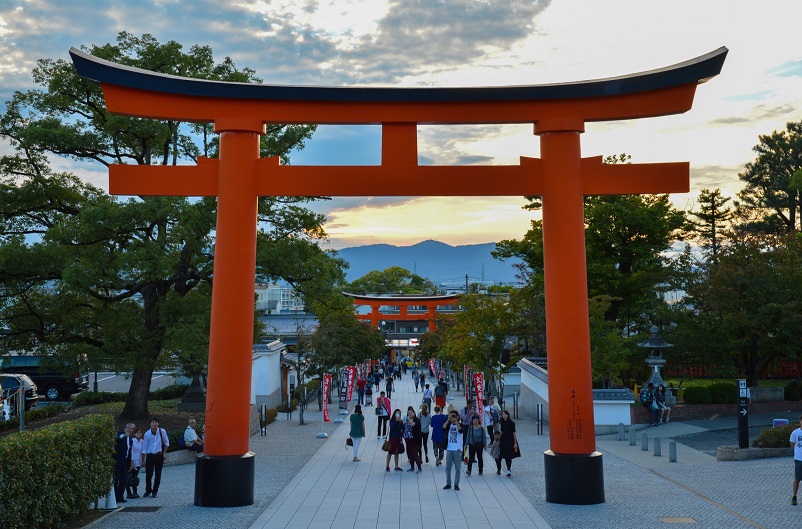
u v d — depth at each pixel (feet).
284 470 77.77
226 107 60.85
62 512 50.85
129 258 83.66
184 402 125.18
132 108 59.36
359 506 58.44
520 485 67.67
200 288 111.55
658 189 59.93
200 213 88.07
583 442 58.29
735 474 70.95
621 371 144.87
